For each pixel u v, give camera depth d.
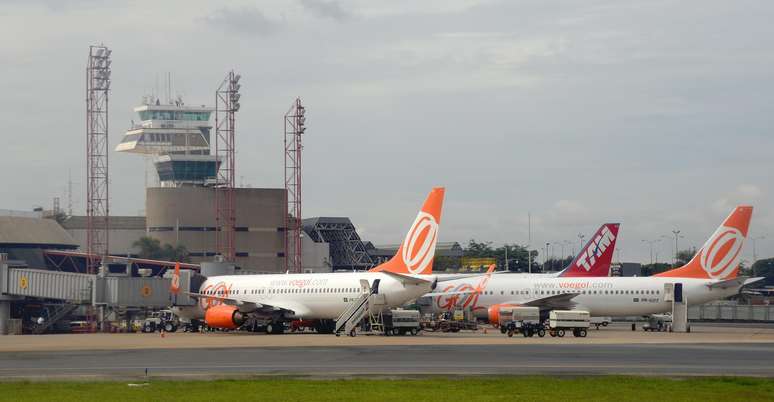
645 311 178.88
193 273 195.88
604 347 123.00
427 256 158.62
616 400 68.56
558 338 150.50
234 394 71.94
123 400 68.81
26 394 72.88
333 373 86.81
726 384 77.75
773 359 102.31
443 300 183.12
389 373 86.56
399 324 161.12
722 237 179.88
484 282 182.00
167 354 113.12
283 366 94.88
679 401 68.19
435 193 158.50
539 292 179.88
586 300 179.38
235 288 179.12
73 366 96.94
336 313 169.12
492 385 76.94
